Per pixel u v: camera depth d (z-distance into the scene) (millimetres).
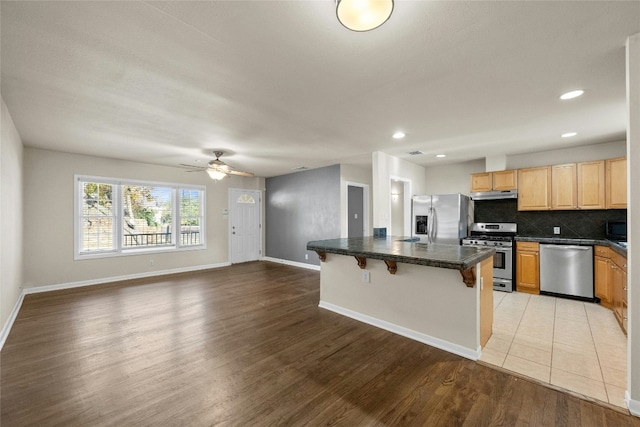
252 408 1812
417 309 2814
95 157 4996
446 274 2623
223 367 2301
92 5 1383
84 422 1684
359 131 3496
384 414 1759
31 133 3576
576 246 3934
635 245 1729
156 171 5734
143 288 4746
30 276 4395
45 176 4516
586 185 4062
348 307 3459
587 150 4223
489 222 5199
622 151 3969
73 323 3213
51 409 1798
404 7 1388
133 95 2449
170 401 1877
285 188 7133
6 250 2969
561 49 1774
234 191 7133
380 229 4582
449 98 2518
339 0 1181
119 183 5281
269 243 7609
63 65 1968
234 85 2264
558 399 1893
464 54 1828
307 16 1466
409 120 3100
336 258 3604
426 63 1938
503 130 3459
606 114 2916
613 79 2166
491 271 2918
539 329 3000
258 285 4980
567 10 1421
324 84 2244
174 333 2961
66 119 3057
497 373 2207
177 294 4406
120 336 2879
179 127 3330
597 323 3137
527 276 4328
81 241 4926
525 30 1582
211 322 3266
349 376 2176
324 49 1769
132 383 2078
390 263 2922
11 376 2164
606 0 1349
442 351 2578
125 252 5367
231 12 1435
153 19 1491
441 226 5004
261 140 3908
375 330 3043
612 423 1674
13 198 3350
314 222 6406
